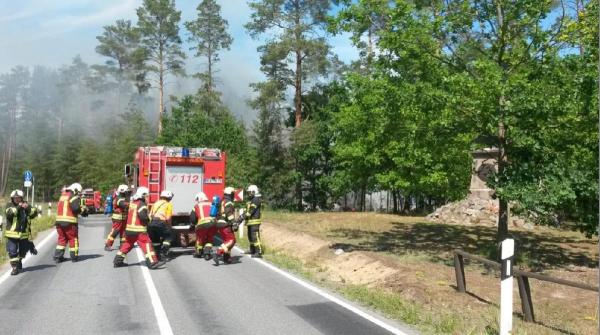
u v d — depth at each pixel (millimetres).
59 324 7305
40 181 84500
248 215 14016
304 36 37906
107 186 68312
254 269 11961
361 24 13391
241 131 43531
